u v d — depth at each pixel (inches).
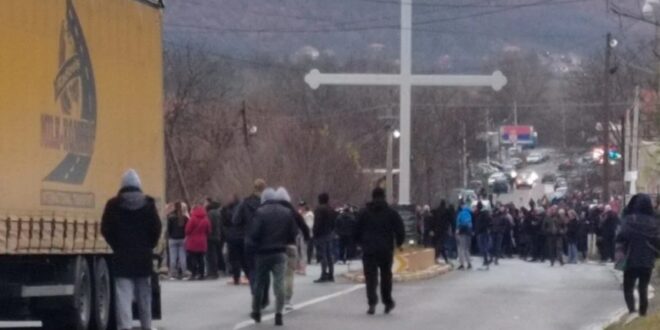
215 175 2586.1
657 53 1024.2
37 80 652.7
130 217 684.7
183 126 2696.9
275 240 810.8
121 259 682.8
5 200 610.9
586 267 1796.3
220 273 1461.6
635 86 1987.0
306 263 1660.9
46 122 663.1
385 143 3307.1
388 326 818.8
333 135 2908.5
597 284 1317.7
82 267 729.0
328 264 1302.9
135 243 684.7
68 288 705.6
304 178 2642.7
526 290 1206.3
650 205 853.2
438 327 815.1
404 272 1358.3
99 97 741.9
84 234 716.0
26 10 640.4
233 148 2696.9
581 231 2026.3
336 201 2677.2
